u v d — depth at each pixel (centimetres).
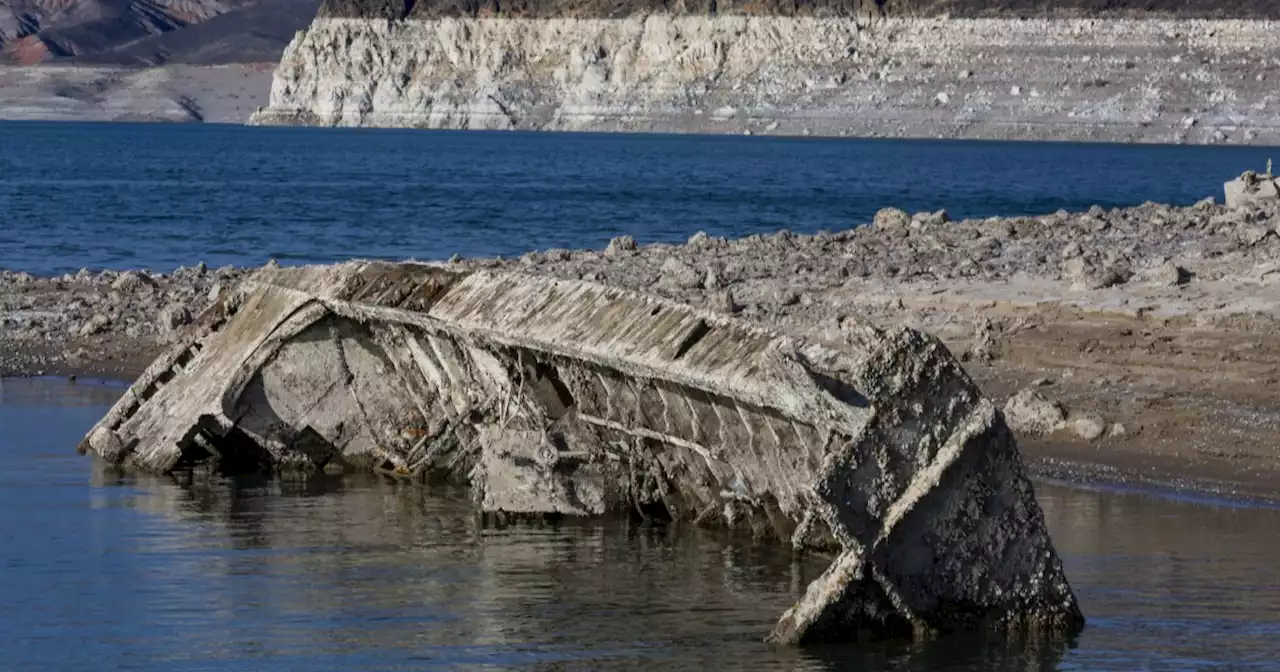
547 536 3541
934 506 2625
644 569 3241
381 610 2972
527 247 11494
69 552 3394
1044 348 5481
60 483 4122
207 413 4159
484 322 3478
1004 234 8538
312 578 3194
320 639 2794
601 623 2878
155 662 2678
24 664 2661
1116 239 8106
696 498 3619
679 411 3397
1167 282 6341
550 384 3697
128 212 15275
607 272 7556
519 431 3709
